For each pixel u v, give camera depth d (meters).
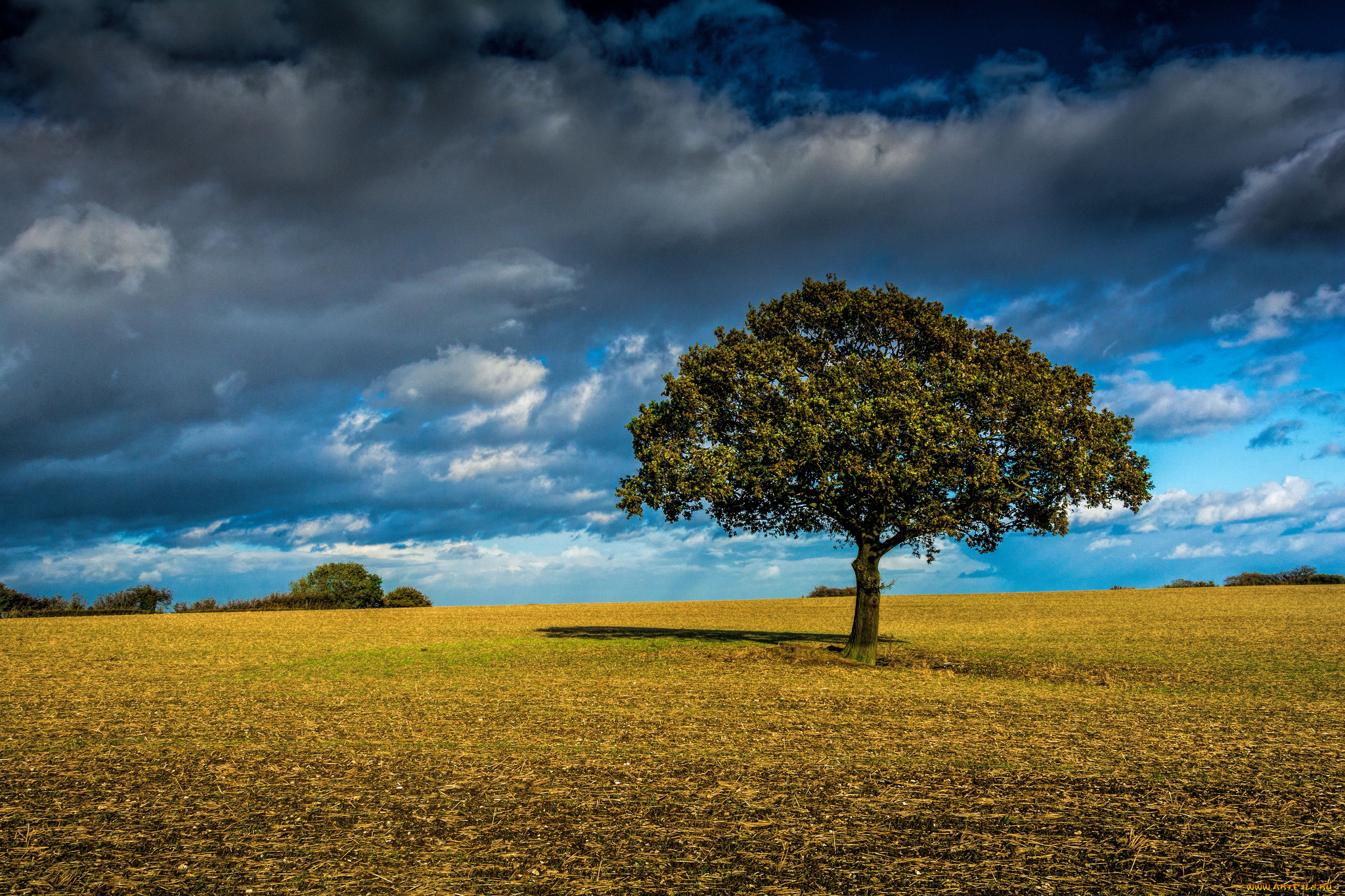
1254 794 10.18
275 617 63.47
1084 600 75.75
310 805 9.82
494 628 48.69
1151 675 24.17
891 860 7.76
